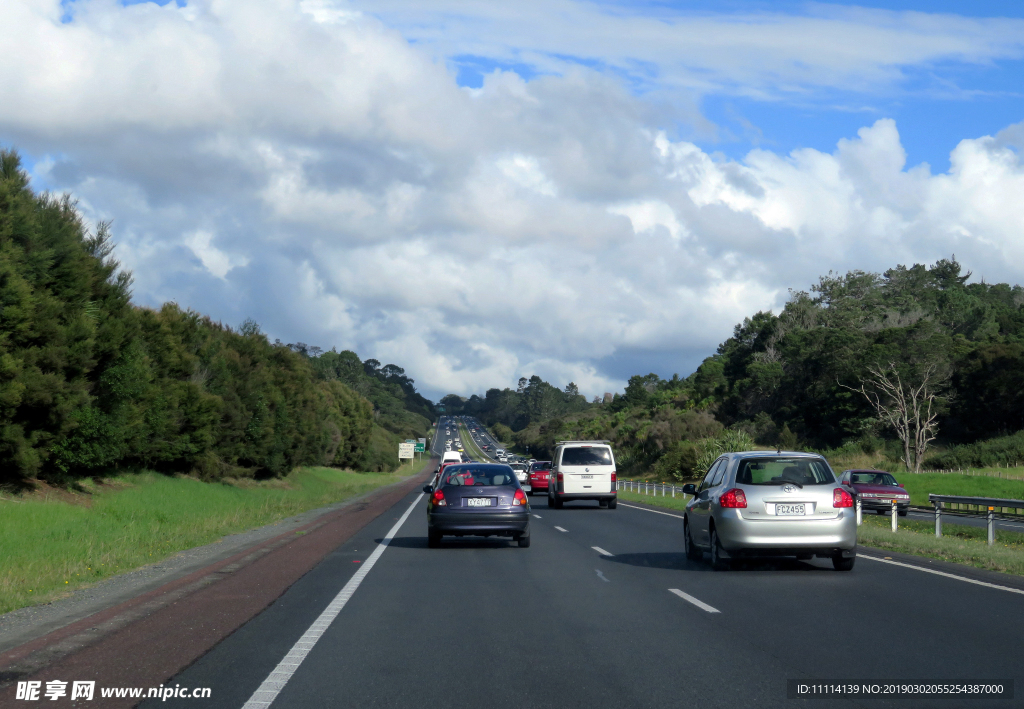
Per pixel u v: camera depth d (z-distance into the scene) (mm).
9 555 15672
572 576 13656
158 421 32562
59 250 24328
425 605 10812
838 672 7359
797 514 13719
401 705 6410
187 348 40781
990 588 12133
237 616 9938
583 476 34531
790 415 97312
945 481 54688
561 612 10320
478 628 9320
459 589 12203
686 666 7594
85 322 24094
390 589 12188
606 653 8109
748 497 13805
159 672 7316
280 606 10688
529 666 7602
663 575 13766
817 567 14750
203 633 8945
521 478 58250
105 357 25844
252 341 50125
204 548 18469
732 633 9023
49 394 22484
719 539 14039
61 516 21000
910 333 88062
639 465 90188
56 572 13664
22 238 23344
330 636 8875
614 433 120250
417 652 8148
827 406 92250
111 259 27875
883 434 86812
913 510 37438
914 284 159125
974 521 29859
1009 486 52281
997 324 124750
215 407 37844
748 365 108188
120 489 28656
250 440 45500
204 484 37719
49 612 10492
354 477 80125
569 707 6359
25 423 23234
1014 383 80500
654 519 27938
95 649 8164
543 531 22984
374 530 23125
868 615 10031
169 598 11219
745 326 132375
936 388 84250
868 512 35844
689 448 64438
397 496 47562
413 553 17188
